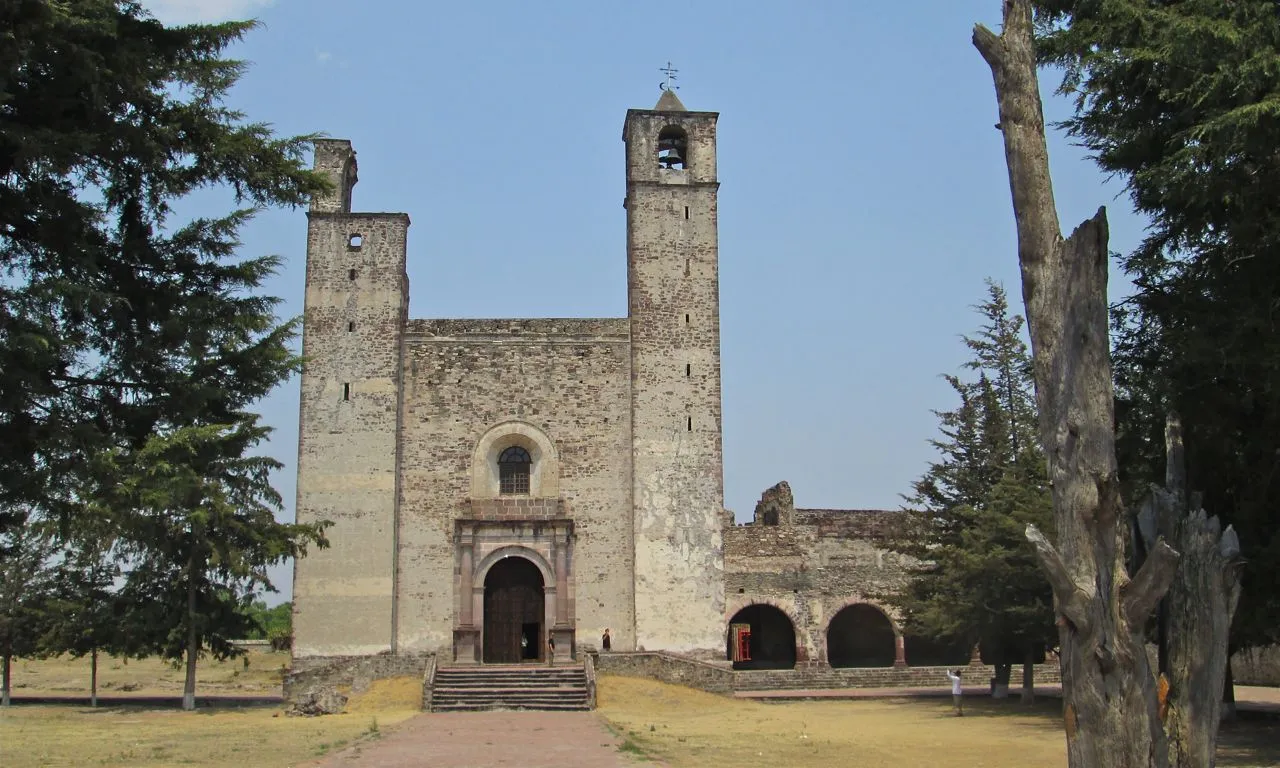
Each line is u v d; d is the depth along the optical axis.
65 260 13.36
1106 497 10.50
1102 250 10.97
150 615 36.22
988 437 40.59
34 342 11.93
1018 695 39.59
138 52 13.13
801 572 49.62
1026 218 11.44
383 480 38.62
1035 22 19.27
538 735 25.06
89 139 12.48
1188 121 17.66
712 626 38.28
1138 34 17.50
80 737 25.00
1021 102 11.65
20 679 54.09
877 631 54.69
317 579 37.91
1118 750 10.15
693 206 41.56
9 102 12.69
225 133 14.23
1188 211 18.66
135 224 14.20
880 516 50.97
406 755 20.94
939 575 39.38
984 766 20.00
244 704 38.22
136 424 14.03
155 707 36.06
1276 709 31.78
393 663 36.66
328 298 39.94
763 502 53.88
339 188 41.00
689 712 32.94
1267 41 16.14
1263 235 17.23
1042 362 11.11
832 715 32.09
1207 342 17.62
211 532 35.00
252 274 14.59
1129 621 10.31
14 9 11.63
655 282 40.72
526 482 39.62
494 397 39.81
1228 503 19.50
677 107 43.59
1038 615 31.72
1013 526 31.80
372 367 39.47
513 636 38.75
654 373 39.97
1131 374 20.17
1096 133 19.84
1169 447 12.27
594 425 39.78
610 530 39.06
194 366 14.27
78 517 13.48
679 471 39.31
